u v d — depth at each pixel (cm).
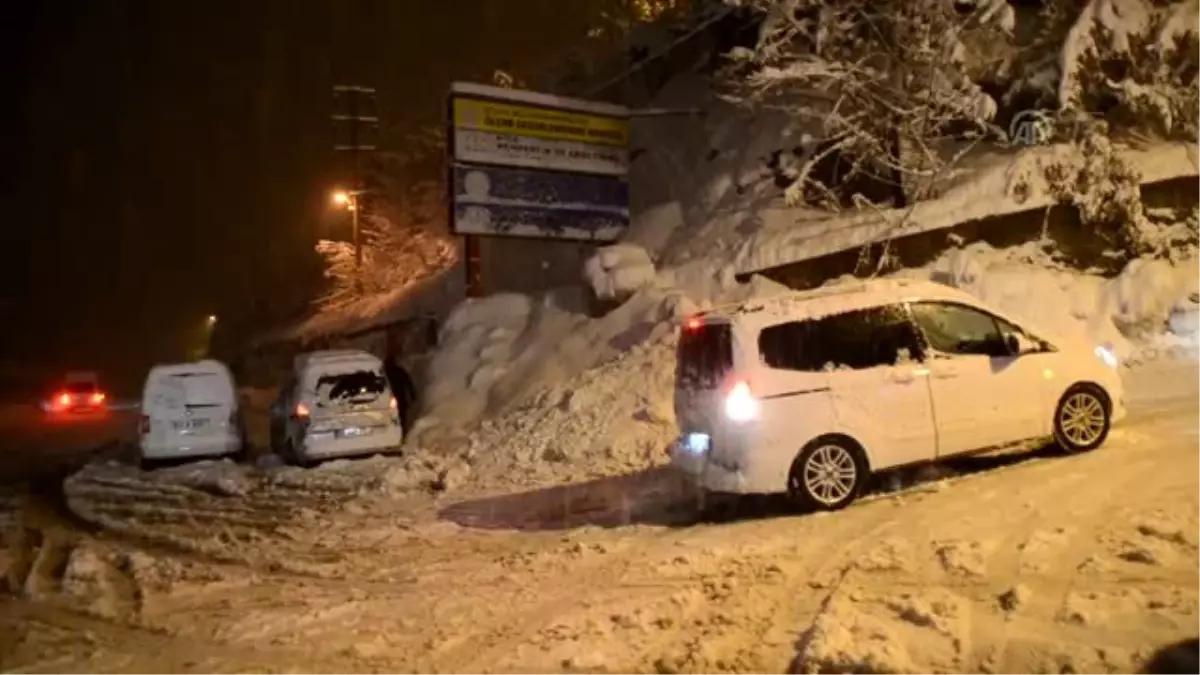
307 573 967
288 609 836
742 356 973
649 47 2514
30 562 1146
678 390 1052
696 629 684
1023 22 1794
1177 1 1659
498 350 1952
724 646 647
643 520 1055
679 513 1065
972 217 1581
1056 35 1716
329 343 3500
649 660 639
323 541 1118
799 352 984
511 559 941
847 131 1716
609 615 728
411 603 822
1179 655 557
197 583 954
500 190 1936
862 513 938
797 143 1877
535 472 1401
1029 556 740
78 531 1334
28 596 958
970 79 1728
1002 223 1583
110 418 3712
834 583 745
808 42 1881
